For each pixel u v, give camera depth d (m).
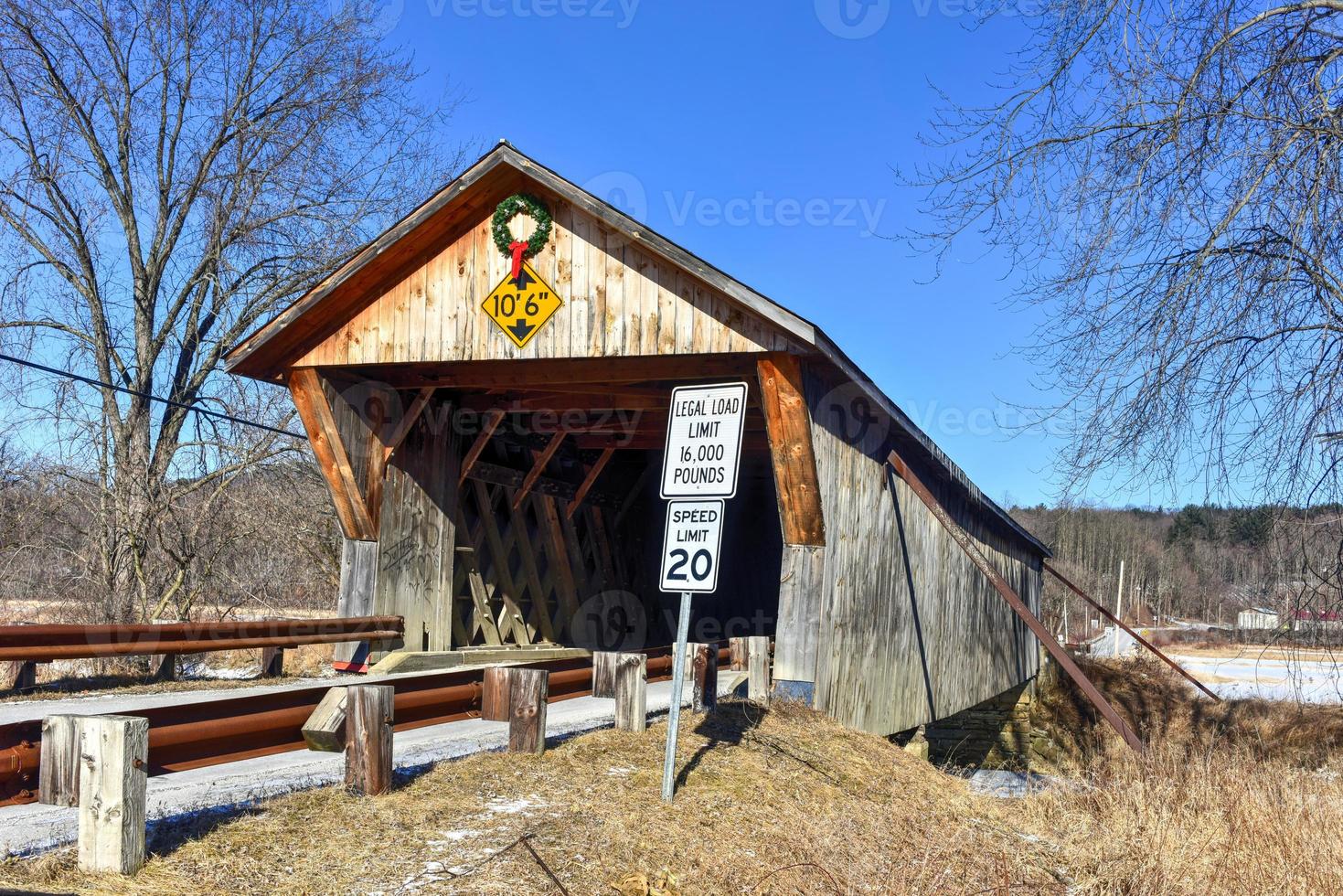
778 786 7.28
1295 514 11.24
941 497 15.36
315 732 5.73
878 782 8.41
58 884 4.07
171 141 19.03
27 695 10.15
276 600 18.38
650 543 19.34
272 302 18.52
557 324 10.03
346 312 10.95
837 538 10.44
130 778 4.32
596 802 6.12
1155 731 22.47
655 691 11.05
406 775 6.29
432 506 12.37
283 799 5.55
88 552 17.11
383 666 11.18
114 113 18.56
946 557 15.68
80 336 17.61
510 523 14.44
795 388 9.32
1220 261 11.15
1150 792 9.36
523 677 7.05
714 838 5.92
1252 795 9.35
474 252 10.47
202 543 17.08
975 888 5.94
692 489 6.73
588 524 16.69
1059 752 23.41
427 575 12.21
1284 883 7.20
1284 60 10.69
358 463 11.35
